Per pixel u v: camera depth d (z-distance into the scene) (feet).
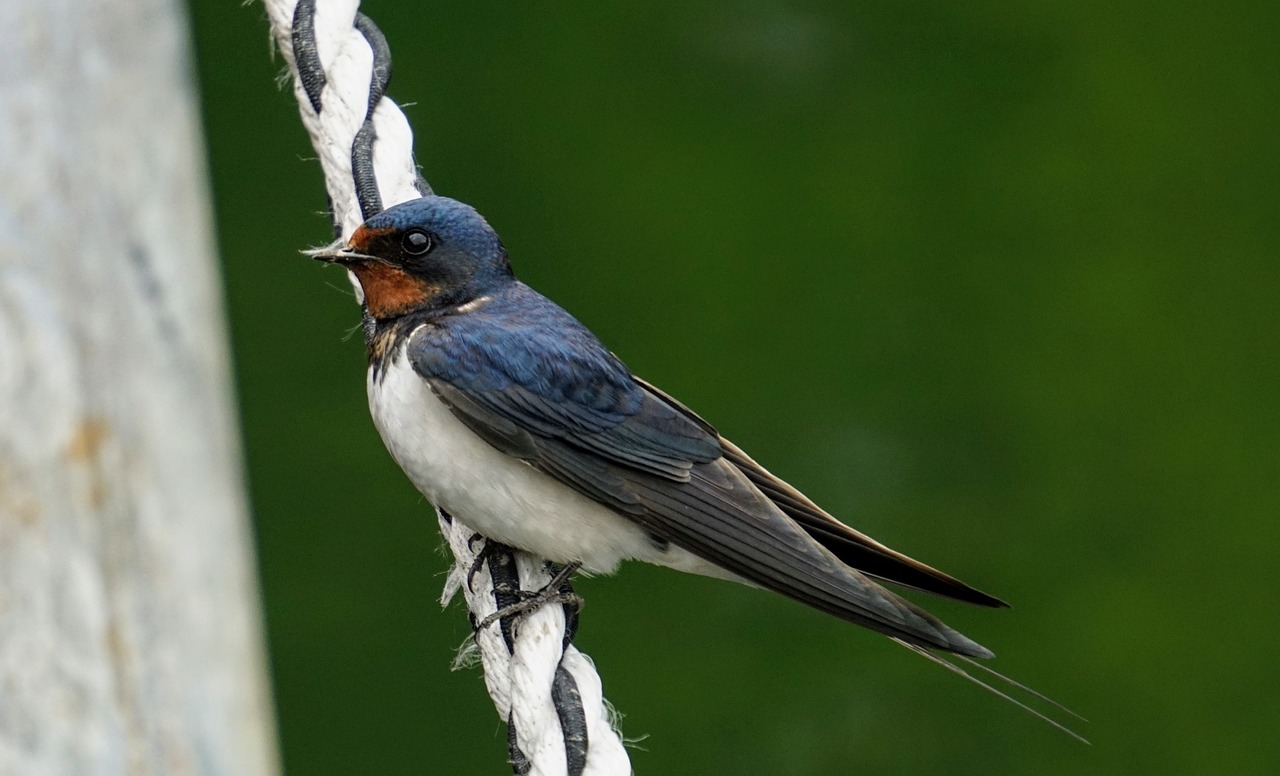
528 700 16.75
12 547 10.11
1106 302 43.80
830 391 41.55
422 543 36.45
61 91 11.72
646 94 46.03
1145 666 37.63
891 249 44.34
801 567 19.97
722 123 45.88
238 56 41.70
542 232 43.42
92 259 11.21
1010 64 47.75
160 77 12.39
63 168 11.45
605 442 20.90
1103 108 47.37
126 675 10.00
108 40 12.22
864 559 21.01
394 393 21.03
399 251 21.01
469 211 21.57
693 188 44.65
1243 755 36.42
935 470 40.50
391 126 20.22
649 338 42.32
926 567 20.39
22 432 10.39
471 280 21.40
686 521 20.63
